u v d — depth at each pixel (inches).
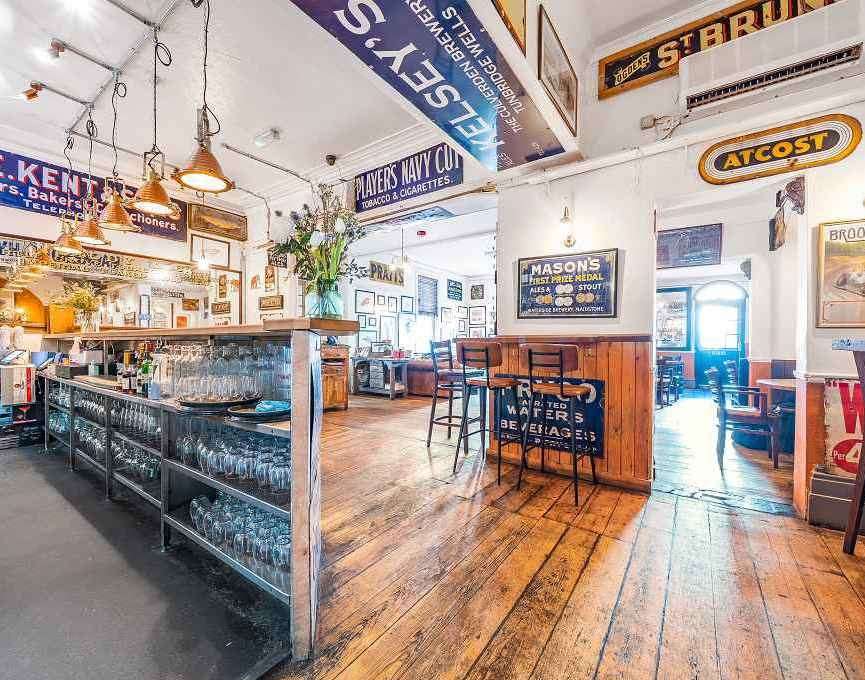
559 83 110.6
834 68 102.3
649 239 126.9
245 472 75.2
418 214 192.1
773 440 144.6
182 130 174.1
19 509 108.7
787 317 188.7
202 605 69.7
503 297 155.3
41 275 223.1
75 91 146.3
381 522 99.9
